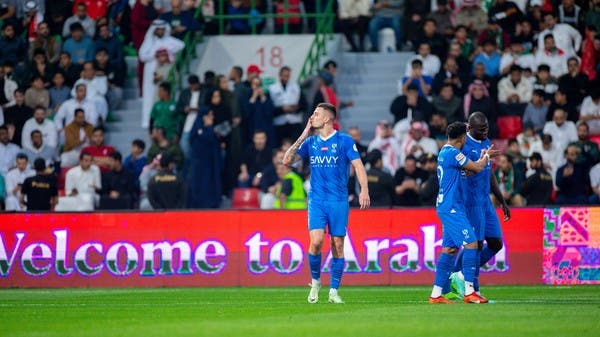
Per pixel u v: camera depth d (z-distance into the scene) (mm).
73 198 73250
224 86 79062
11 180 77188
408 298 48906
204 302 46719
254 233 61656
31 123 80750
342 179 42875
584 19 85375
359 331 30938
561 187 71812
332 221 42906
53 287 62469
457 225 42812
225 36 90500
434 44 83375
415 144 74250
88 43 87812
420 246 61000
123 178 74938
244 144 78750
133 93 90875
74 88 83500
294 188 70500
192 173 76375
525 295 50469
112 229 62469
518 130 77875
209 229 61875
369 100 87062
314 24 93625
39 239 62812
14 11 93125
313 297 44094
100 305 45344
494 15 86312
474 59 82188
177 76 89312
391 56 89312
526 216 61188
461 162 42562
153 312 40344
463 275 44281
